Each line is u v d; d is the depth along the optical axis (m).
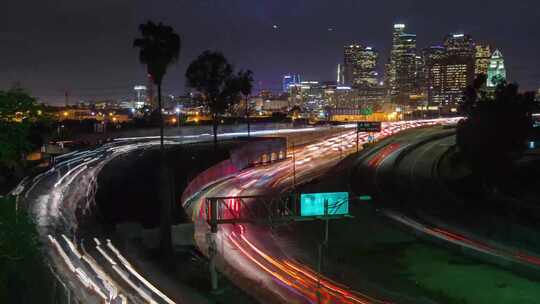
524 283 34.94
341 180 83.94
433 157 111.19
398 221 53.78
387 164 101.44
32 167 58.31
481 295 32.84
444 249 44.94
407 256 43.09
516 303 31.16
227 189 73.25
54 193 51.00
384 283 35.84
